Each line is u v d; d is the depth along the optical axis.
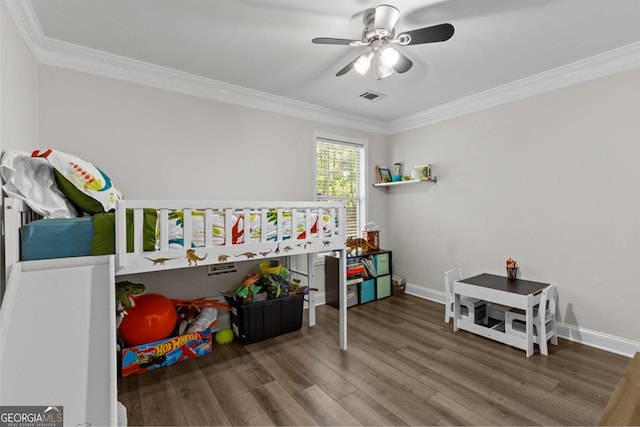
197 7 1.77
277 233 2.21
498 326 2.76
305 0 1.71
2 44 1.46
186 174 2.72
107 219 1.57
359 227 4.10
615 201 2.36
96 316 1.29
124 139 2.44
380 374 2.12
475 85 2.92
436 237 3.70
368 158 4.08
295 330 2.89
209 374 2.14
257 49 2.24
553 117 2.68
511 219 2.99
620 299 2.36
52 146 2.17
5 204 1.33
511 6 1.76
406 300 3.80
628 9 1.79
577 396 1.85
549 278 2.74
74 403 1.08
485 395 1.87
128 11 1.79
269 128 3.22
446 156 3.55
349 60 2.42
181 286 2.72
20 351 1.12
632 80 2.26
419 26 1.97
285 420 1.67
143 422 1.66
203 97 2.81
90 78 2.31
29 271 1.35
